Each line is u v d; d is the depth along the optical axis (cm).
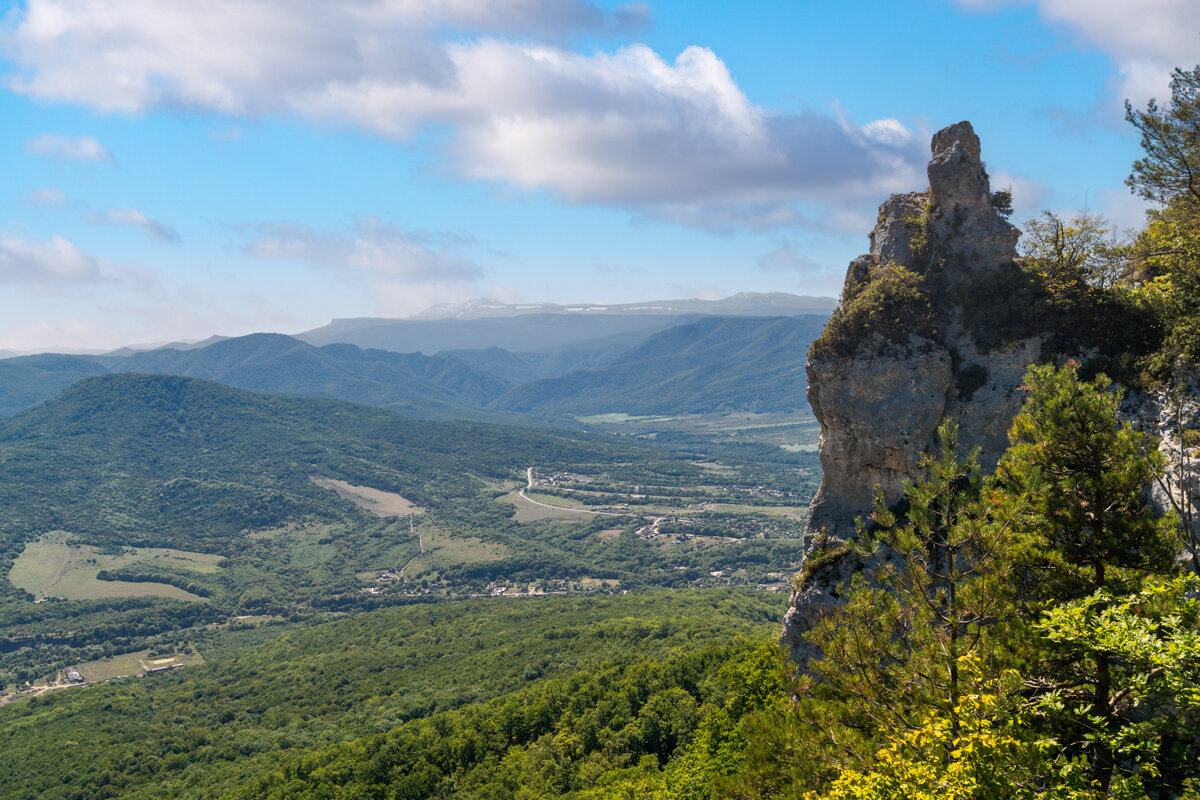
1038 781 2714
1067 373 3244
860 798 2609
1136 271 5181
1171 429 3662
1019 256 5422
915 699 2895
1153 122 4566
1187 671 2403
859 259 5919
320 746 14400
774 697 5881
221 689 19862
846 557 5047
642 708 10725
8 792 13975
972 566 3092
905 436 5106
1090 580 2961
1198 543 2991
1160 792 2758
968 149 5434
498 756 11644
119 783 14012
